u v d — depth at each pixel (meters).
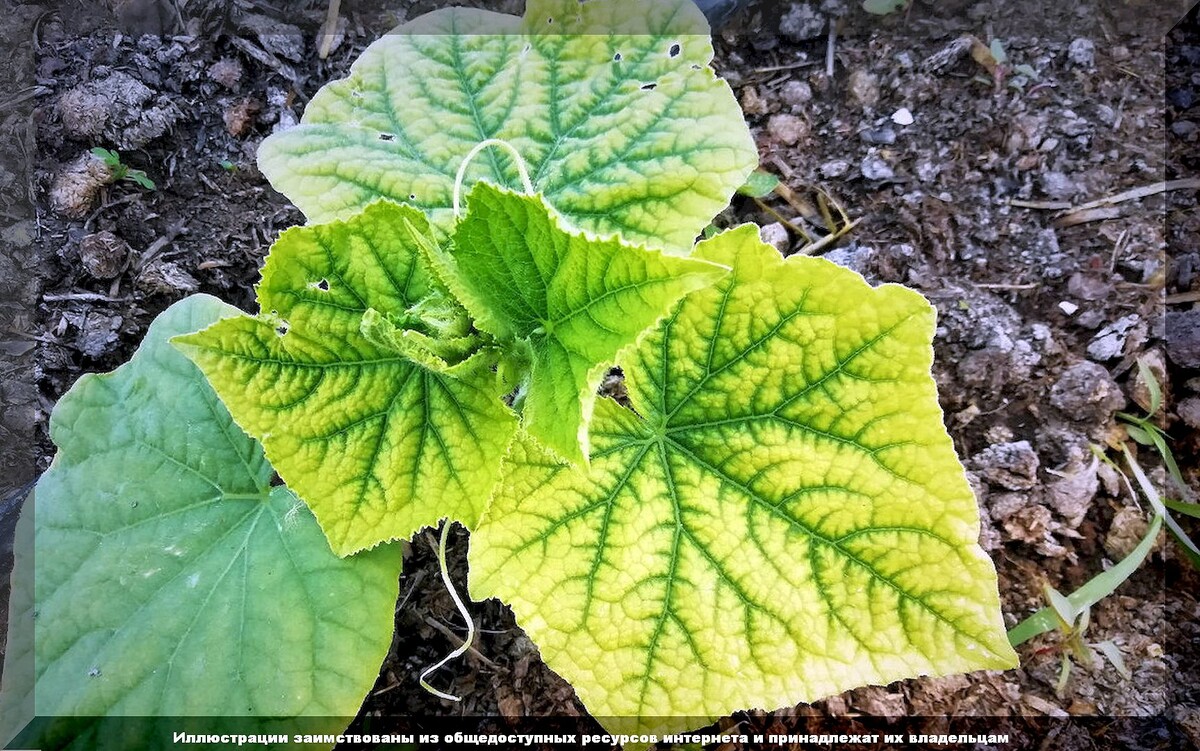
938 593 0.18
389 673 0.27
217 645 0.20
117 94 0.30
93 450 0.22
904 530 0.18
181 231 0.30
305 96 0.31
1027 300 0.30
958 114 0.31
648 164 0.22
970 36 0.31
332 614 0.20
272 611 0.20
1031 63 0.31
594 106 0.22
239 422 0.17
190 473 0.22
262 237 0.30
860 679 0.19
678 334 0.18
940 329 0.29
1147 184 0.30
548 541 0.20
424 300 0.18
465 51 0.23
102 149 0.29
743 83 0.32
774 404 0.19
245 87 0.31
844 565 0.19
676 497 0.20
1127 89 0.31
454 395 0.18
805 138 0.31
